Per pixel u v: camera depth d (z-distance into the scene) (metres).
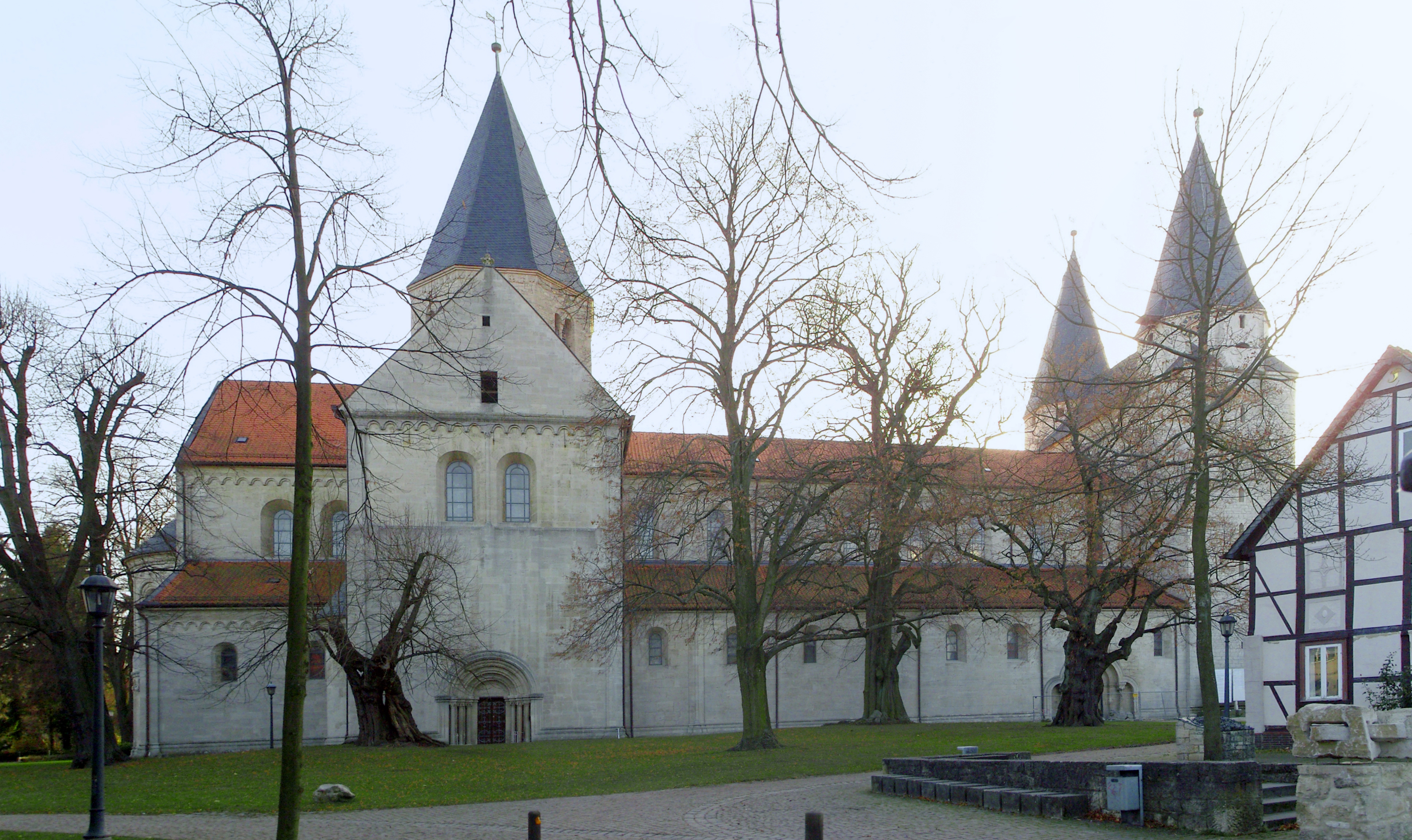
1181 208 23.55
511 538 49.44
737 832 20.64
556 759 35.28
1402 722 17.64
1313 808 17.22
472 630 45.06
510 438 50.00
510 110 60.41
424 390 49.28
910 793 25.09
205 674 51.34
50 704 61.94
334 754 36.88
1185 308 33.00
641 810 24.19
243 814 25.11
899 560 43.72
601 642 44.78
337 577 52.56
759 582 56.06
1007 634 61.56
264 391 19.78
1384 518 32.03
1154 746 34.91
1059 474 34.25
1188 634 62.97
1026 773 23.12
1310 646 33.88
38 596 37.16
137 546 51.78
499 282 50.75
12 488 36.84
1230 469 25.17
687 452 40.88
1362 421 32.81
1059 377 26.59
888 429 42.25
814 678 57.97
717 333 36.94
